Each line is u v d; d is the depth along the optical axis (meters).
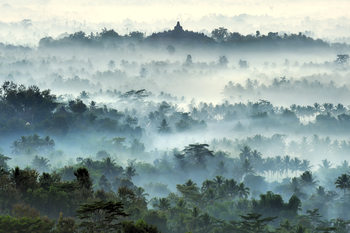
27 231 162.50
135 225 141.38
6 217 166.75
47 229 167.62
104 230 151.12
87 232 150.75
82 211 148.50
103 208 148.25
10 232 161.12
